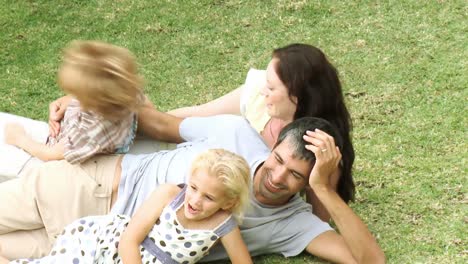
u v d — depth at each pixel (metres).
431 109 5.31
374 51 6.00
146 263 3.83
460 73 5.64
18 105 5.71
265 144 4.23
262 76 4.55
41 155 4.41
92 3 6.89
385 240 4.18
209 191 3.70
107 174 4.17
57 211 4.09
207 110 4.80
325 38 6.21
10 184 4.15
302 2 6.65
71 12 6.78
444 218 4.32
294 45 4.20
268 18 6.53
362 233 3.85
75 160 4.16
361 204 4.48
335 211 3.84
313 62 4.09
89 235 3.88
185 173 4.10
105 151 4.23
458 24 6.21
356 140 5.05
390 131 5.12
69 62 4.14
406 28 6.22
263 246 4.06
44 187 4.10
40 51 6.32
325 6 6.59
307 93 4.09
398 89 5.54
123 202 4.10
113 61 4.13
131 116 4.35
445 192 4.52
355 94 5.52
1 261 3.91
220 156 3.74
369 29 6.25
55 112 4.60
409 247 4.12
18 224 4.09
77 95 4.12
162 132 4.55
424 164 4.77
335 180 4.12
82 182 4.12
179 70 6.02
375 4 6.55
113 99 4.14
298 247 4.02
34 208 4.09
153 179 4.14
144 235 3.85
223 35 6.38
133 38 6.41
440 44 6.00
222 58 6.12
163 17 6.64
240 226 4.00
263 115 4.37
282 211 4.04
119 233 3.89
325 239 3.99
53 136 4.52
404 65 5.80
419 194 4.52
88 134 4.17
